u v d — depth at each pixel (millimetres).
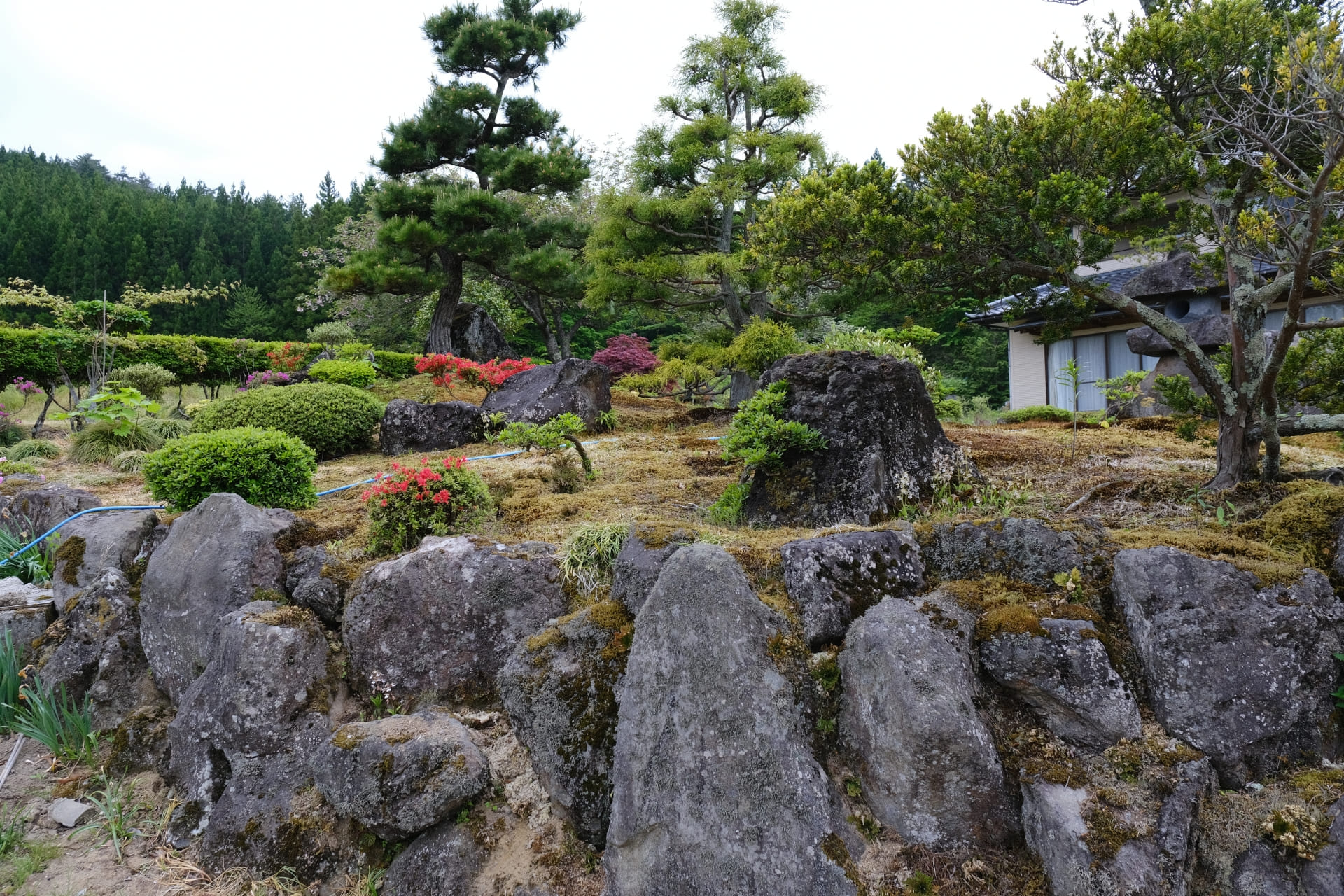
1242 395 4082
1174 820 2350
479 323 19266
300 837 3186
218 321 36312
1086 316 5059
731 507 4531
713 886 2506
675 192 12281
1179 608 2674
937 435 4867
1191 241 4176
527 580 3604
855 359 4637
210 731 3512
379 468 7594
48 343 11133
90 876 3273
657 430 9531
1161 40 3990
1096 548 3123
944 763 2547
